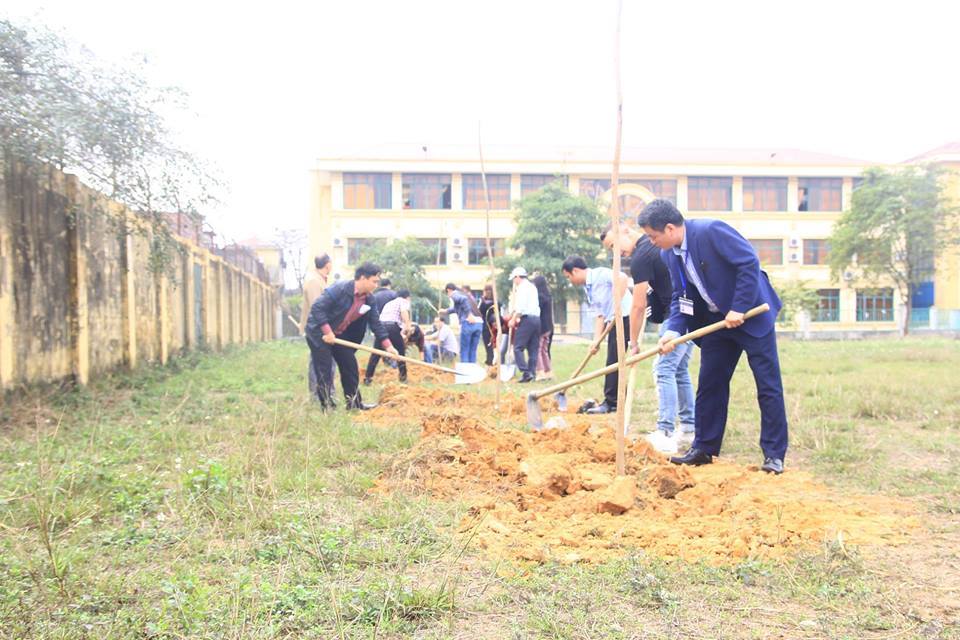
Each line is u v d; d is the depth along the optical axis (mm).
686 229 5680
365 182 45844
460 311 15086
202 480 4527
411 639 2709
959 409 7926
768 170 47250
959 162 48000
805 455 5992
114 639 2670
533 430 6352
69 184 9781
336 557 3498
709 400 5703
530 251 41062
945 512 4316
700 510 4293
